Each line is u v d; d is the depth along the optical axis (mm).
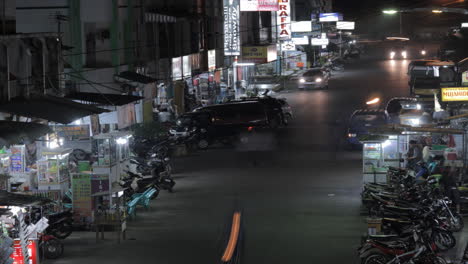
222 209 25328
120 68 39531
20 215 16984
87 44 37625
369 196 24531
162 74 48969
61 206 22828
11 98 24656
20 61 25516
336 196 27484
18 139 19125
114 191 22016
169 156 38812
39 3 36219
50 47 28141
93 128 33312
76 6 36500
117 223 20766
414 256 16234
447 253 18969
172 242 20531
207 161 38344
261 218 23703
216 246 19859
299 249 19406
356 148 40406
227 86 71000
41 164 23250
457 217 21641
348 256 18594
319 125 51094
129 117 38281
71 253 19469
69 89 35656
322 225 22453
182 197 28016
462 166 26609
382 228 19469
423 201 21172
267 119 45219
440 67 56938
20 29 36219
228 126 44219
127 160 30391
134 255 19125
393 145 27281
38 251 18094
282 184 30516
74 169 27047
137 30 42906
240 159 38594
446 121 34938
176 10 53969
